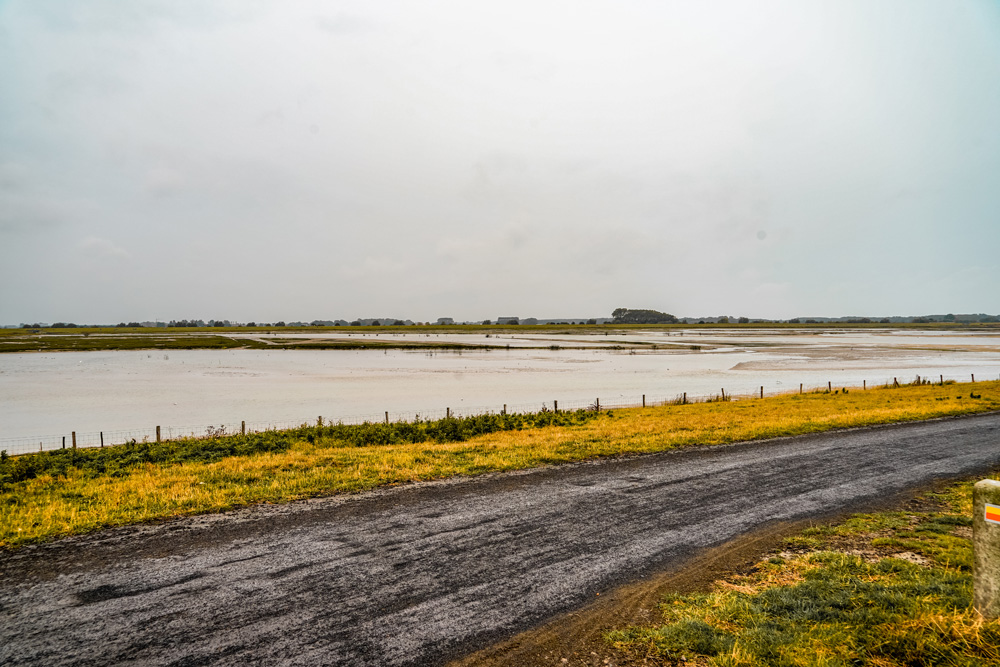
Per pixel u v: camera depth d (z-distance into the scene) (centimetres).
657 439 1950
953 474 1428
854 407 3036
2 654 617
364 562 861
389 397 4603
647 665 593
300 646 633
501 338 18288
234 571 827
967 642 550
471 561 866
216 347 13250
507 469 1501
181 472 1507
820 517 1080
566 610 714
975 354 9744
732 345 13325
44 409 3988
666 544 939
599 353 10675
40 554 893
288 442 2145
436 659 608
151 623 682
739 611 693
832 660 564
